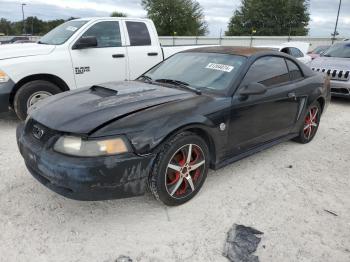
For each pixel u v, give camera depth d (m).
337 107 7.71
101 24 5.89
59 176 2.50
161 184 2.79
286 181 3.64
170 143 2.77
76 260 2.36
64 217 2.84
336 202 3.25
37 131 2.81
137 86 3.52
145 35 6.48
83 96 3.21
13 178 3.47
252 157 4.29
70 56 5.47
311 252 2.53
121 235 2.64
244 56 3.75
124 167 2.53
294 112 4.32
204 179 3.21
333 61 8.10
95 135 2.50
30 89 5.10
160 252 2.46
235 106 3.32
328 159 4.34
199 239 2.62
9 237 2.56
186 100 3.09
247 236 2.67
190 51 4.32
